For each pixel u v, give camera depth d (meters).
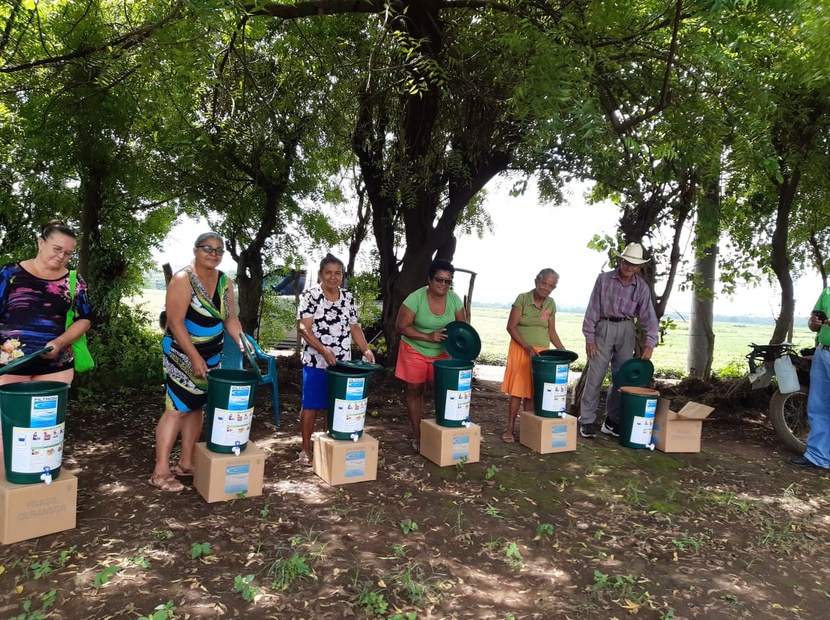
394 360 8.73
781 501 4.64
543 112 4.63
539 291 5.67
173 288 3.94
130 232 9.64
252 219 9.58
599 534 3.85
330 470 4.41
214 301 4.16
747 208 8.66
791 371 5.92
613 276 5.96
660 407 5.80
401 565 3.32
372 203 8.97
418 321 5.18
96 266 9.09
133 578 3.02
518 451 5.51
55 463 3.45
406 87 6.91
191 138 8.53
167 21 4.55
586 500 4.48
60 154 7.98
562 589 3.20
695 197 6.95
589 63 5.00
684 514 4.32
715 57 4.95
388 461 5.04
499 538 3.75
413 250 8.56
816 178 7.28
